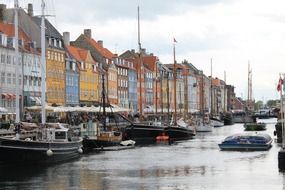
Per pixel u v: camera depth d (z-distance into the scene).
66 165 51.38
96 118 85.44
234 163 52.94
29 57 97.56
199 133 118.56
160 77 155.12
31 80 98.06
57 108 77.56
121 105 143.62
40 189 37.88
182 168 49.28
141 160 56.16
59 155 52.44
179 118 134.00
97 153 64.50
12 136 49.69
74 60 118.06
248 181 40.69
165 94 176.50
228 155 61.66
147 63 168.00
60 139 54.62
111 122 94.50
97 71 129.25
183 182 40.62
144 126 86.44
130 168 49.31
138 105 156.00
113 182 40.78
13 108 91.94
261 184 39.22
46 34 105.62
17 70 50.53
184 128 95.19
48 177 43.22
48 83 105.31
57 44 110.50
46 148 49.94
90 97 125.62
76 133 66.88
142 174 45.22
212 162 54.16
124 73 146.88
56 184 39.84
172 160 56.28
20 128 50.66
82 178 42.81
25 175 44.16
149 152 66.38
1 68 88.75
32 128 53.41
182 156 60.97
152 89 166.00
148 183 40.25
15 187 38.56
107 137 70.50
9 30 95.56
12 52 92.25
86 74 123.81
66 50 116.94
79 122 78.69
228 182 40.34
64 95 112.69
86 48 134.50
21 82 92.88
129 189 37.72
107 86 127.50
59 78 110.44
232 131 127.31
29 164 48.88
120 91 143.38
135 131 85.50
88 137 67.88
